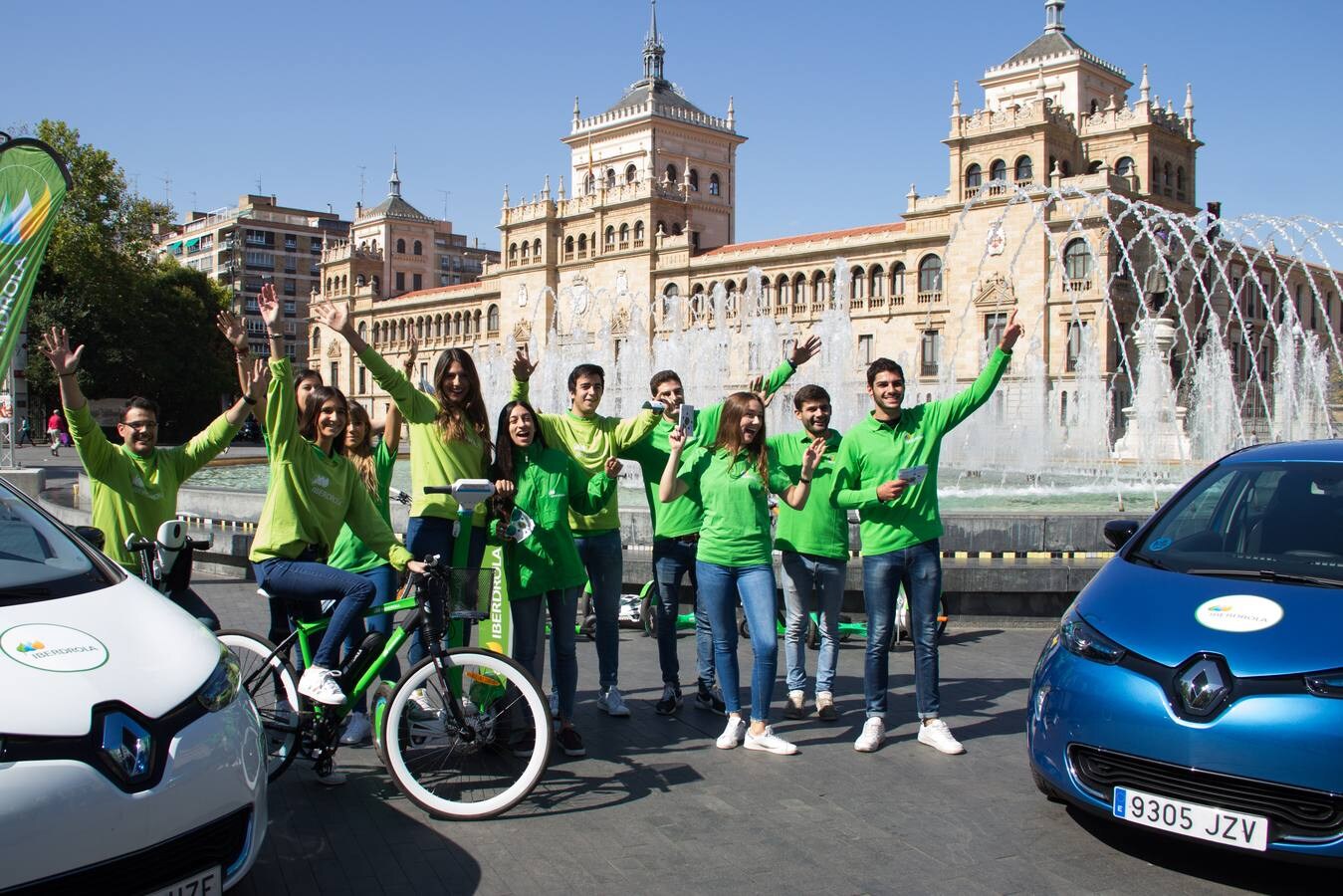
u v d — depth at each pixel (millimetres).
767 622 6848
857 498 6836
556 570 6680
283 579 6012
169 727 3928
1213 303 59750
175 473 7070
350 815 5605
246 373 7242
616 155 87625
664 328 76062
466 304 92625
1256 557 5660
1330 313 79250
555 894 4660
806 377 56406
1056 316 55875
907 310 62938
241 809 4141
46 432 71688
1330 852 4410
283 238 129125
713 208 82062
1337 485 5996
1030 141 57719
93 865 3600
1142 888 4781
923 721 6965
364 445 7930
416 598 5840
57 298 65000
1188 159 62562
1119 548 6453
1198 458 36656
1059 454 40531
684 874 4883
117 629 4270
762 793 5996
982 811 5723
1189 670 4805
